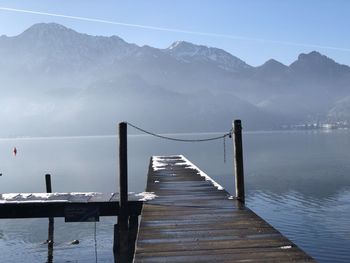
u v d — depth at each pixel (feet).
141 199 61.31
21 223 123.03
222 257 33.12
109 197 68.49
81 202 64.03
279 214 132.67
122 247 60.13
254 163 320.29
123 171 60.23
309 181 213.46
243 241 37.40
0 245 99.91
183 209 52.80
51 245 97.60
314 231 110.52
